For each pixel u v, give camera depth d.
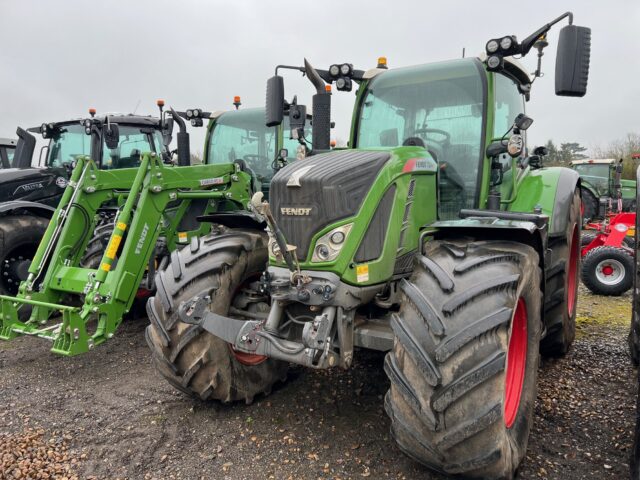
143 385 3.64
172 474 2.53
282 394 3.39
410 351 2.13
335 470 2.53
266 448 2.74
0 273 5.37
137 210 4.22
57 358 4.25
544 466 2.52
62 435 2.91
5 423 3.08
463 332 2.08
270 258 2.73
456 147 3.35
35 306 4.07
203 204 5.35
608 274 6.52
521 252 2.42
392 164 2.77
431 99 3.44
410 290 2.28
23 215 5.64
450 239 2.65
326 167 2.62
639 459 2.16
